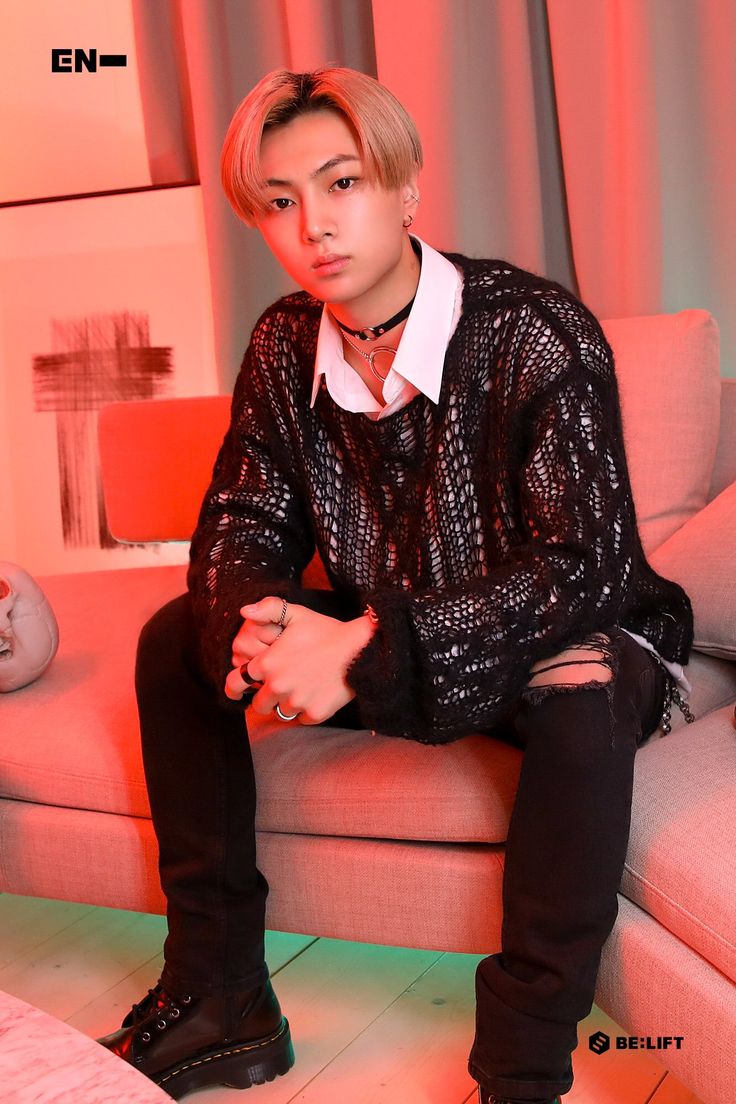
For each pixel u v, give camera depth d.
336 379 1.25
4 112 2.98
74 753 1.46
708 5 2.07
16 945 1.67
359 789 1.28
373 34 2.46
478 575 1.23
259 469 1.39
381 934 1.28
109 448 2.19
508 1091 1.05
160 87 2.71
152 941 1.66
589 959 1.05
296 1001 1.47
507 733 1.28
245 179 1.09
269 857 1.33
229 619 1.17
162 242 2.76
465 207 2.31
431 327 1.18
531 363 1.15
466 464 1.21
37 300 2.89
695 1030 1.02
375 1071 1.31
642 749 1.27
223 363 2.64
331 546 1.34
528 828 1.08
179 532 2.14
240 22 2.56
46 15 2.90
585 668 1.11
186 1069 1.25
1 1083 0.68
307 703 1.08
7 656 1.55
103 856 1.43
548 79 2.31
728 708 1.38
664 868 1.08
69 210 2.85
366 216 1.10
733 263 2.14
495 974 1.07
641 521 1.64
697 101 2.11
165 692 1.24
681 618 1.33
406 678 1.06
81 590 2.04
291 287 2.61
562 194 2.36
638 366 1.68
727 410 1.77
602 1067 1.30
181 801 1.23
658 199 2.12
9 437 2.96
